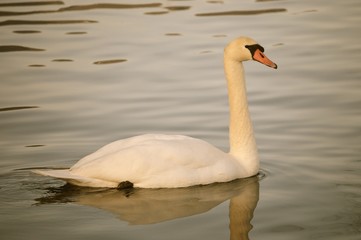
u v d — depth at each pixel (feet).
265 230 37.68
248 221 38.78
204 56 69.62
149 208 40.42
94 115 56.49
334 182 43.39
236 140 45.70
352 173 44.60
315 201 40.88
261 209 40.19
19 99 60.13
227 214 39.73
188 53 70.64
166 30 78.13
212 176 43.50
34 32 78.69
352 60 67.05
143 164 42.32
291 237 36.78
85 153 48.98
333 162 46.50
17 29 79.82
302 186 43.11
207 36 75.56
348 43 71.82
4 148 50.11
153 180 42.42
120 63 68.59
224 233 37.42
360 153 47.73
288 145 49.70
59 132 53.21
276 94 59.82
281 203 40.86
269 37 74.69
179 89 61.62
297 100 58.34
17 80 64.64
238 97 45.85
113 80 64.23
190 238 36.83
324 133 51.49
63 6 89.40
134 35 76.84
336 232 37.17
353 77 62.80
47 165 46.75
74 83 63.77
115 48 72.90
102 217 39.19
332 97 58.59
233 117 45.83
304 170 45.44
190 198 41.73
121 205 40.63
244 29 77.56
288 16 81.97
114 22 81.97
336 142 49.78
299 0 89.20
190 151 43.39
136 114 56.49
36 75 65.82
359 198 41.01
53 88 62.64
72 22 82.23
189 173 42.98
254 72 65.77
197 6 87.92
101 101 59.41
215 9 86.22
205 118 55.26
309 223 38.24
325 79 62.69
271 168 46.14
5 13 86.58
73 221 38.73
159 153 42.78
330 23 78.64
